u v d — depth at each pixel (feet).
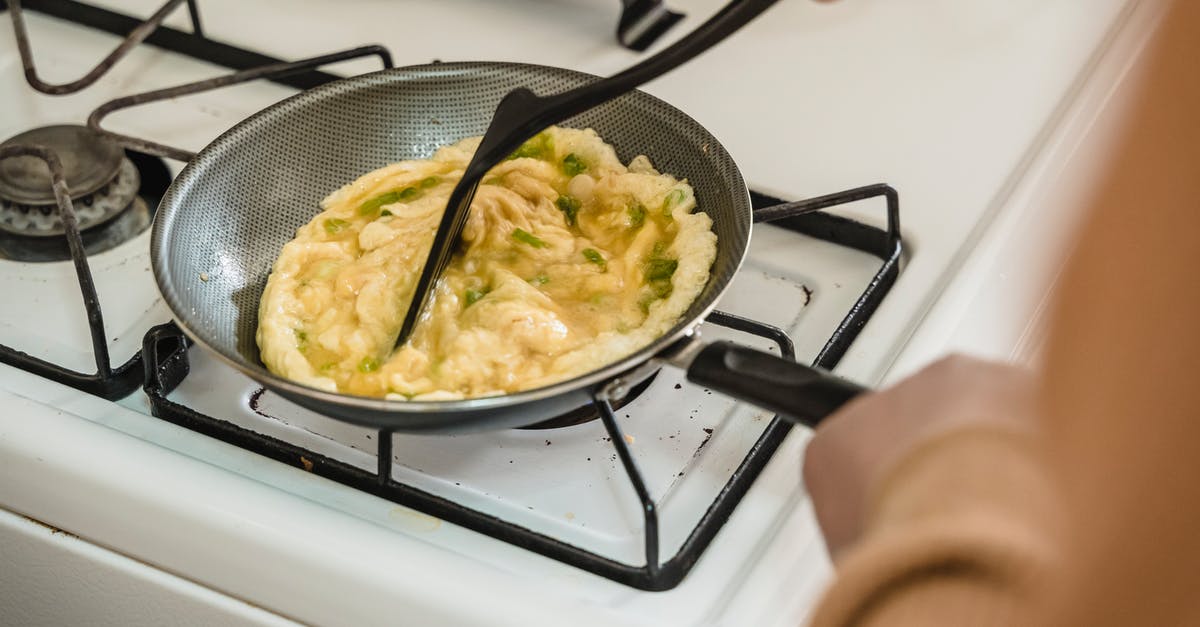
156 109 3.88
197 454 3.24
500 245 3.43
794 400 2.88
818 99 3.87
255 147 3.47
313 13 4.13
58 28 4.10
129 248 3.61
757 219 3.44
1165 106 0.91
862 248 3.57
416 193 3.53
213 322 3.33
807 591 3.00
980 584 1.56
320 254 3.42
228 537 3.11
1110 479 1.11
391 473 3.17
